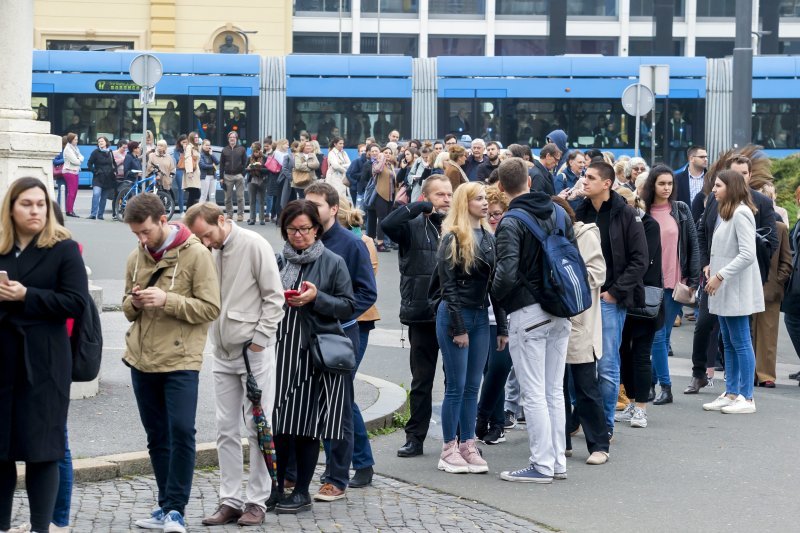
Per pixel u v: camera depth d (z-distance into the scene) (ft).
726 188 39.75
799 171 79.25
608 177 34.53
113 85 125.49
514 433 37.06
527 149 53.62
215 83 126.00
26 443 21.95
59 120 125.49
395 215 32.01
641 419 37.55
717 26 266.98
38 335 22.06
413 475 31.19
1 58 38.09
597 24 261.24
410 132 127.24
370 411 36.88
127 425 33.22
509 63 127.34
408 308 32.50
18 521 25.17
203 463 30.96
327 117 127.24
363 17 259.60
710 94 127.54
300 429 26.61
